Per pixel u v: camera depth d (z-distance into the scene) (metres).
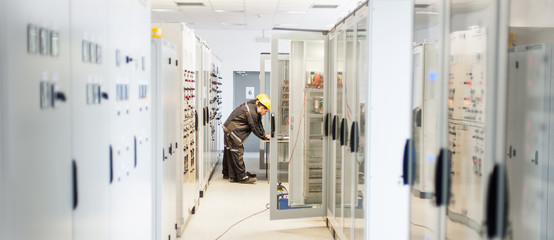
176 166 3.98
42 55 1.27
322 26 10.67
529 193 2.07
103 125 1.79
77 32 1.51
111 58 1.89
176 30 4.12
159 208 3.22
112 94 1.91
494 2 1.47
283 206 4.72
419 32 2.09
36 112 1.24
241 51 11.01
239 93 11.17
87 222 1.62
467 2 1.67
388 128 3.00
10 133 1.12
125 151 2.12
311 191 4.87
